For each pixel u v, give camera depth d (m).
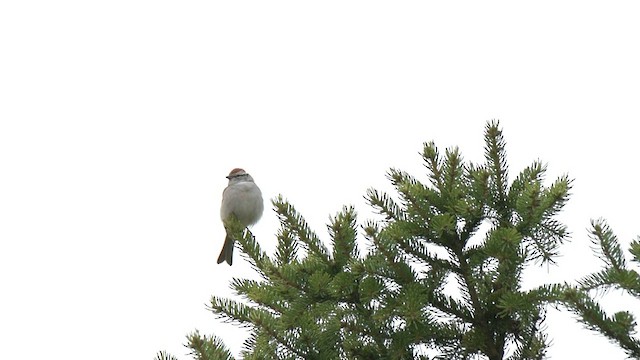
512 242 8.91
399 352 9.36
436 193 9.74
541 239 9.46
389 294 9.31
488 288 9.52
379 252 9.38
